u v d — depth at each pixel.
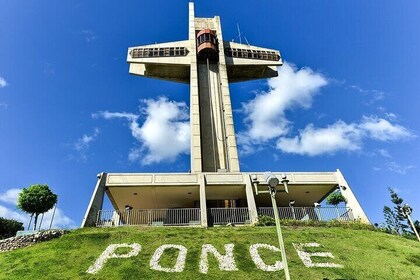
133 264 18.84
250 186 30.81
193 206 35.78
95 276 17.52
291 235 23.25
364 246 21.86
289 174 32.09
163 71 46.25
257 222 26.61
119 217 30.55
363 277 17.48
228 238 22.58
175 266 18.62
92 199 27.61
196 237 22.75
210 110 42.06
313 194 34.78
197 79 42.88
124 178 30.53
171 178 30.95
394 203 44.16
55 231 23.14
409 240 23.94
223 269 18.38
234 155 38.03
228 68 47.28
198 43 46.41
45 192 27.97
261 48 48.31
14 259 19.80
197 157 36.91
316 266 18.75
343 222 26.53
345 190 30.89
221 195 33.72
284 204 37.47
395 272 18.08
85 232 23.38
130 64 46.88
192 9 49.50
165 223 28.92
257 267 18.61
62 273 17.88
